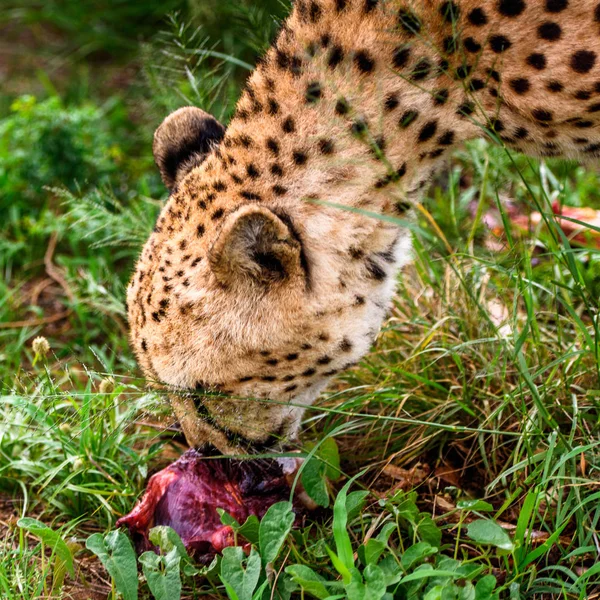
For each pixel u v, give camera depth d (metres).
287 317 3.88
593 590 3.86
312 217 3.93
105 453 4.85
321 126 3.97
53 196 7.42
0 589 3.91
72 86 8.98
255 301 3.84
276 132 3.99
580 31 3.97
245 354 3.89
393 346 5.34
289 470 4.35
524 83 4.12
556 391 4.70
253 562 3.68
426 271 5.52
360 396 4.66
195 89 5.80
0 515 4.76
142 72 7.00
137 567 4.20
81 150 7.34
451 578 3.55
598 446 4.32
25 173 7.29
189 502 4.25
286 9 4.90
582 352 4.30
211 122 4.59
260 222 3.66
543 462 4.20
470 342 4.67
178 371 3.92
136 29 9.56
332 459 4.33
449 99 4.19
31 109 7.51
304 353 3.99
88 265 6.91
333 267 3.95
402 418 4.69
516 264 4.47
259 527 3.84
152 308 3.91
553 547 4.04
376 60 4.02
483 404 4.92
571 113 4.15
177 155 4.52
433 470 4.71
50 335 6.41
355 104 3.99
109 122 8.34
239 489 4.31
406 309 5.56
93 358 6.01
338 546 3.64
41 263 7.09
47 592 4.09
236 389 3.98
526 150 4.48
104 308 6.17
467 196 6.03
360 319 4.09
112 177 7.52
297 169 3.95
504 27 4.04
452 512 4.05
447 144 4.31
